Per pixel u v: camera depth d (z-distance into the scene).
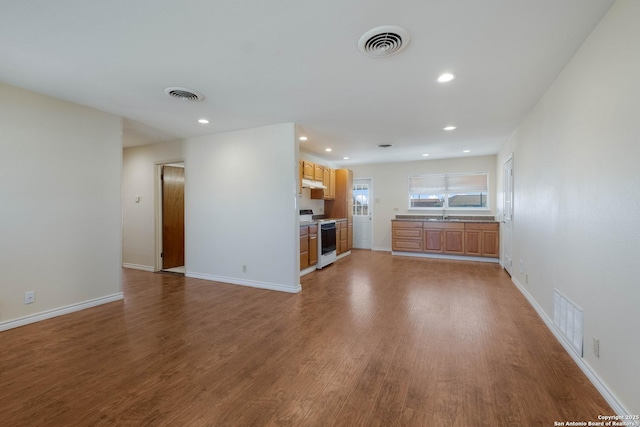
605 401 1.69
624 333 1.54
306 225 4.91
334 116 3.60
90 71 2.40
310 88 2.74
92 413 1.61
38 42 1.96
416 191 7.27
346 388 1.83
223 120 3.77
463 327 2.75
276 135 3.99
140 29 1.82
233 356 2.23
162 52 2.10
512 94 2.89
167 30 1.84
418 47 2.04
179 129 4.21
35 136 2.88
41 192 2.94
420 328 2.73
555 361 2.13
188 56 2.16
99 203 3.41
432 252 6.51
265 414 1.60
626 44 1.52
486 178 6.57
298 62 2.25
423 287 4.12
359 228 7.99
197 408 1.65
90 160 3.32
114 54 2.13
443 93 2.87
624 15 1.53
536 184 3.15
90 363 2.13
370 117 3.65
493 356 2.21
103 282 3.45
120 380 1.92
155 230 5.15
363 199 7.92
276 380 1.92
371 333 2.63
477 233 6.05
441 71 2.41
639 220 1.42
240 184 4.27
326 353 2.27
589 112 1.92
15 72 2.42
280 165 3.98
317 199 6.61
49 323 2.87
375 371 2.02
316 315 3.08
